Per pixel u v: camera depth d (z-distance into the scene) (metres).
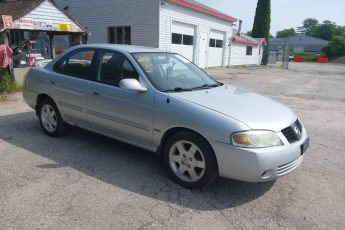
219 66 26.86
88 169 4.22
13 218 3.07
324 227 3.13
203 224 3.10
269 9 41.22
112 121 4.39
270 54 43.34
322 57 61.88
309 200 3.64
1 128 5.90
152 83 4.05
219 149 3.41
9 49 9.88
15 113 7.09
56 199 3.44
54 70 5.23
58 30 12.64
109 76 4.46
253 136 3.33
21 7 11.88
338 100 11.10
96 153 4.77
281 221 3.21
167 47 18.58
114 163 4.44
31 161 4.42
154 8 17.39
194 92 4.11
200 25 21.84
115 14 18.78
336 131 6.67
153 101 3.91
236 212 3.33
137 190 3.70
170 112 3.75
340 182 4.14
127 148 5.01
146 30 17.95
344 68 37.59
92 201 3.42
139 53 4.51
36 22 11.66
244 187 3.88
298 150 3.60
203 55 23.31
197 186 3.69
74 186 3.74
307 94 12.34
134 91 4.07
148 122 3.97
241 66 31.52
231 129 3.36
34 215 3.13
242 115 3.53
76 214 3.17
